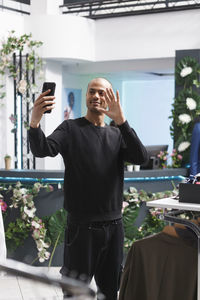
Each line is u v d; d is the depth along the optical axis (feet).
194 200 9.35
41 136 9.02
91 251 9.63
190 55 21.67
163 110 41.01
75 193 9.61
